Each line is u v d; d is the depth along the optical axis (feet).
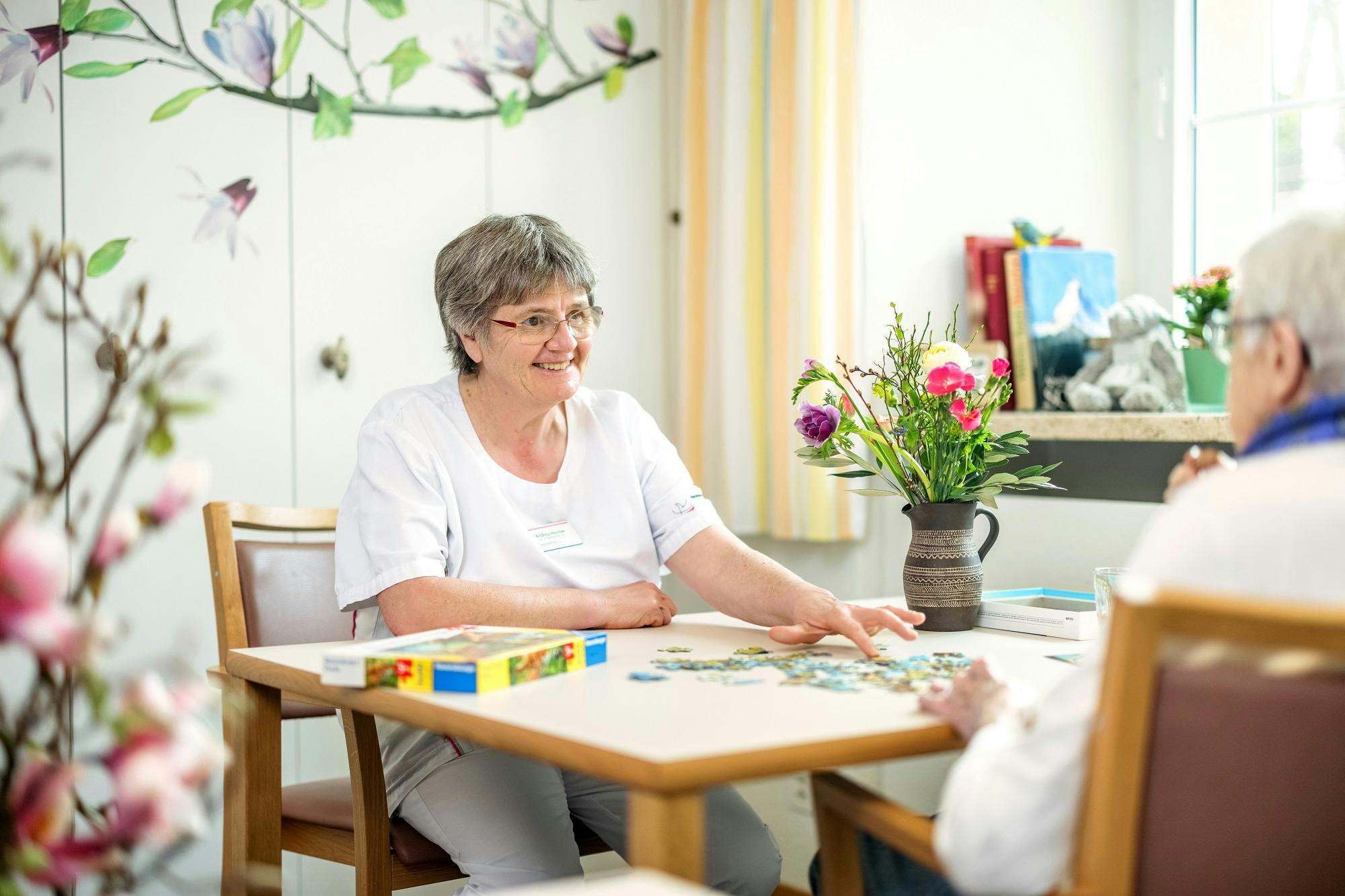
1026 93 8.95
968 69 8.91
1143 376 7.55
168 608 8.54
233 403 8.76
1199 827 2.98
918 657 4.92
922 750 3.61
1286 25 7.89
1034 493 7.91
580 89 9.98
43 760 2.64
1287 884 3.06
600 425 6.69
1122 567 7.23
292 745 9.04
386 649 4.46
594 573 6.38
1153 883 3.00
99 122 8.37
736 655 4.99
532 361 6.09
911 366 5.90
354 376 9.20
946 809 3.20
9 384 8.02
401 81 9.32
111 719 2.62
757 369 9.39
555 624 5.71
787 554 9.59
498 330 6.06
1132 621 2.85
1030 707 3.66
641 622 5.86
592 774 3.35
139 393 3.01
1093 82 8.93
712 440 9.78
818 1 8.67
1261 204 8.11
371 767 5.69
